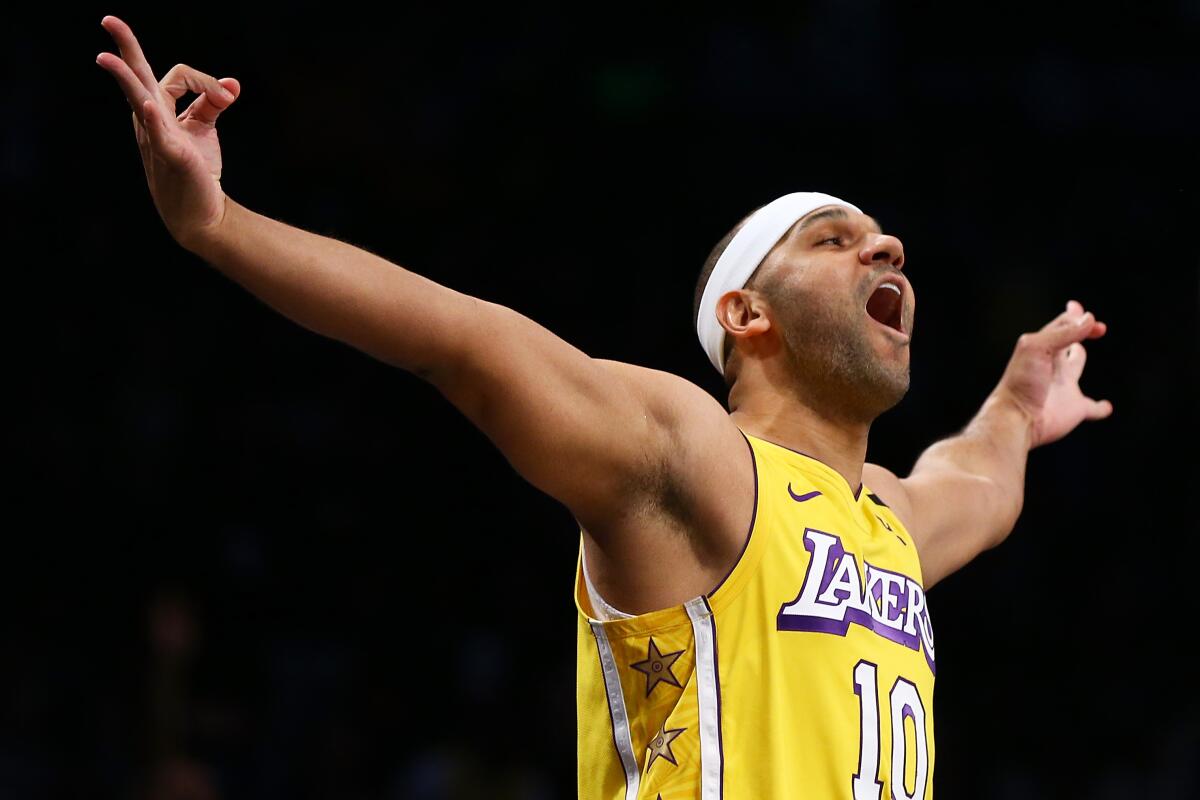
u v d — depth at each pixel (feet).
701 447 13.29
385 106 49.08
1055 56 55.62
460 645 42.24
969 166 53.62
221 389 44.39
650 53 52.26
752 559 13.46
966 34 55.06
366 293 12.01
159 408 43.29
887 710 13.80
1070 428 21.16
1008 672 46.29
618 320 49.03
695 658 13.29
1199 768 44.32
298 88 48.11
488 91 50.83
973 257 52.26
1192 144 55.11
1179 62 56.24
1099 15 55.67
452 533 44.37
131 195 45.27
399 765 39.37
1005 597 47.26
